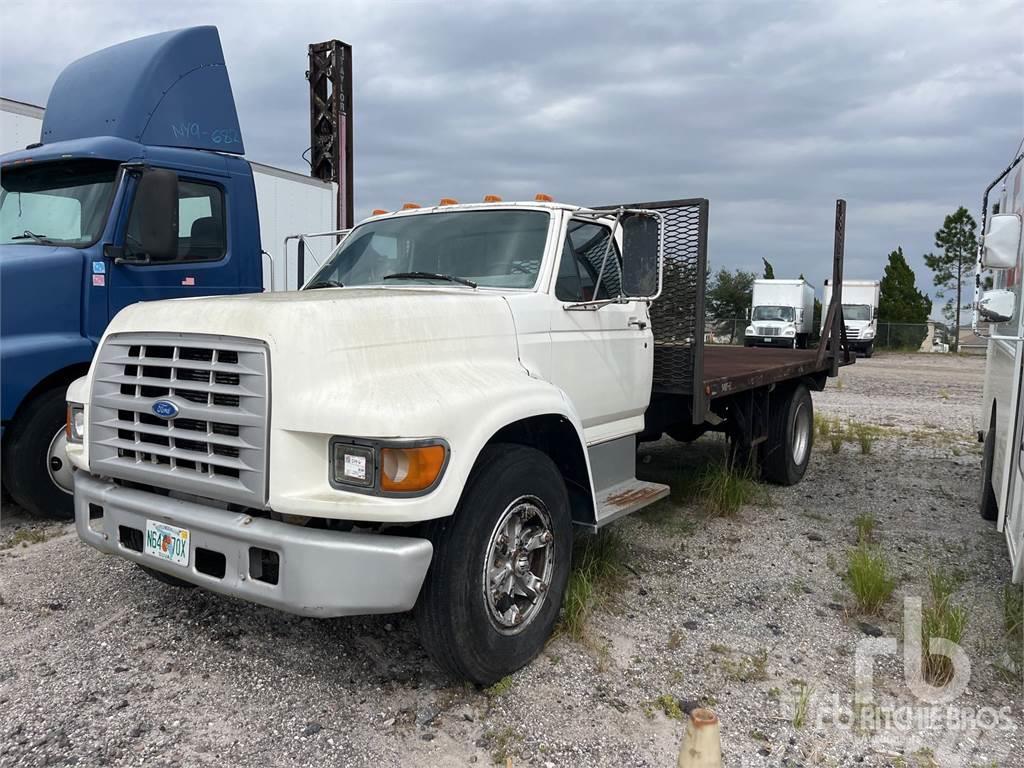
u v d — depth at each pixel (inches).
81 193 243.1
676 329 214.2
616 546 203.3
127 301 240.1
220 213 273.0
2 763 114.5
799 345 1307.8
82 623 162.1
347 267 192.7
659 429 247.1
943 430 445.7
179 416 127.8
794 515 253.4
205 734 123.7
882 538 229.6
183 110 267.0
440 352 138.3
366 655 150.3
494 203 187.2
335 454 118.8
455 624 127.5
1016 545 160.1
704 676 144.9
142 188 230.5
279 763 116.9
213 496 125.3
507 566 137.9
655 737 125.3
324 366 120.9
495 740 123.5
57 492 225.3
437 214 192.9
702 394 214.2
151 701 132.9
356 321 127.1
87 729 124.0
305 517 125.6
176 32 268.2
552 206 179.3
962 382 805.9
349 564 115.6
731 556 211.5
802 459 305.3
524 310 159.5
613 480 194.9
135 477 135.4
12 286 212.2
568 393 171.5
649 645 156.7
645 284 169.2
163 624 161.9
